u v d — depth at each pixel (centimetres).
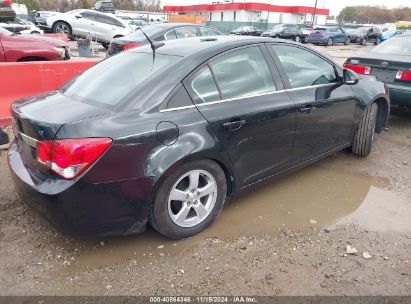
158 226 301
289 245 318
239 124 326
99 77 343
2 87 585
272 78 368
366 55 659
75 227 272
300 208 379
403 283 275
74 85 350
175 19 4375
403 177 454
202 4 6331
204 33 1112
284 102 366
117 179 270
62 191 259
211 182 323
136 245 313
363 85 479
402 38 673
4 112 589
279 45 387
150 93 295
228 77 336
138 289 266
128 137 271
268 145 359
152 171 280
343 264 295
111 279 276
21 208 363
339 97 429
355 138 491
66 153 256
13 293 261
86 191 263
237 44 351
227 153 322
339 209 379
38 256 298
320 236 331
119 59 369
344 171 468
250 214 365
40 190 266
